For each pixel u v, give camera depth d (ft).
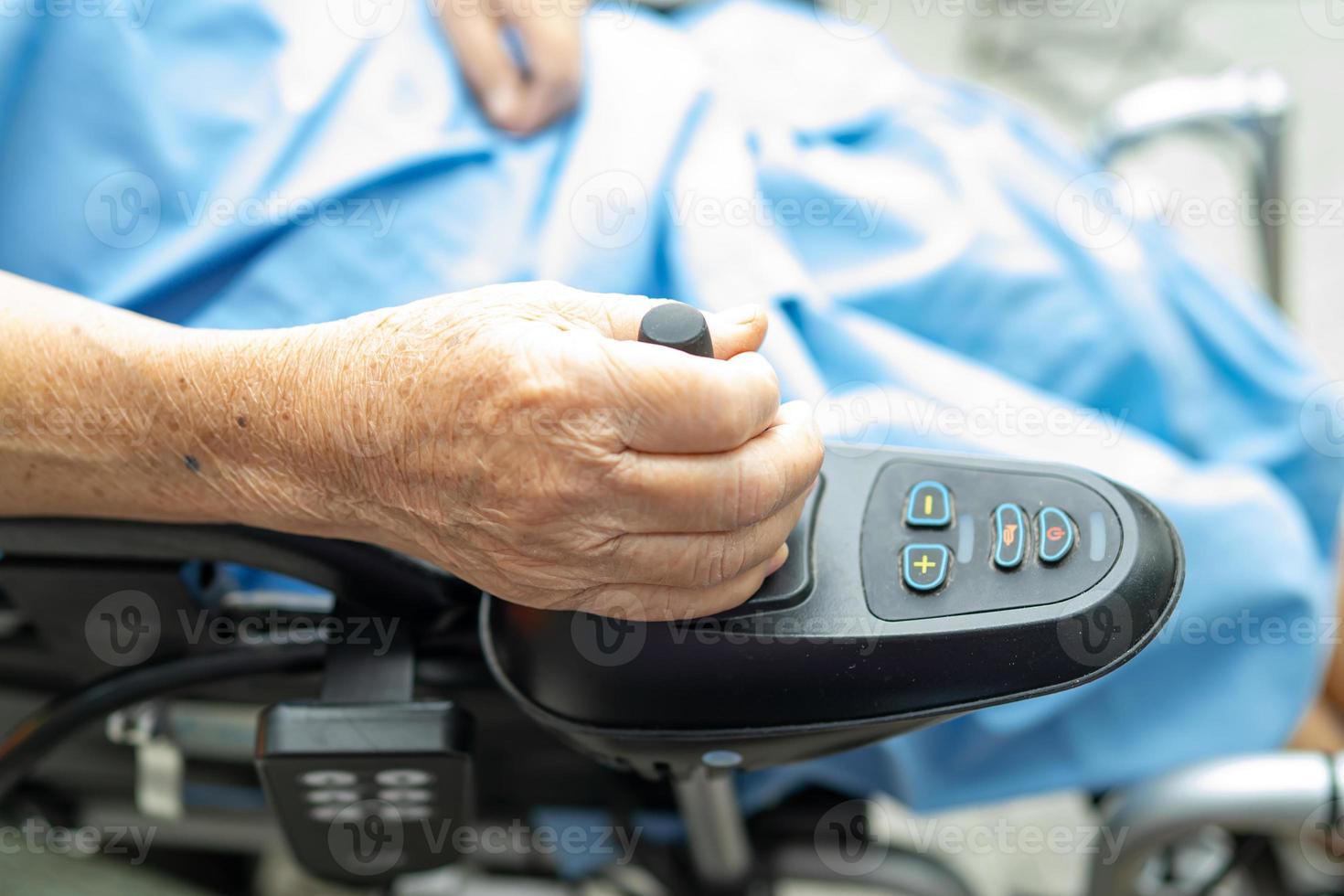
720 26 2.64
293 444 1.25
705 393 1.04
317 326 1.28
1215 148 3.84
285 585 1.94
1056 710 2.02
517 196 2.07
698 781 1.73
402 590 1.53
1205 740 2.07
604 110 2.14
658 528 1.13
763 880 2.15
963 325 2.25
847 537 1.35
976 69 6.23
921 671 1.26
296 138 2.09
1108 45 6.22
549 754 1.95
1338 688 2.40
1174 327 2.31
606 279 2.00
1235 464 2.30
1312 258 5.15
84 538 1.54
